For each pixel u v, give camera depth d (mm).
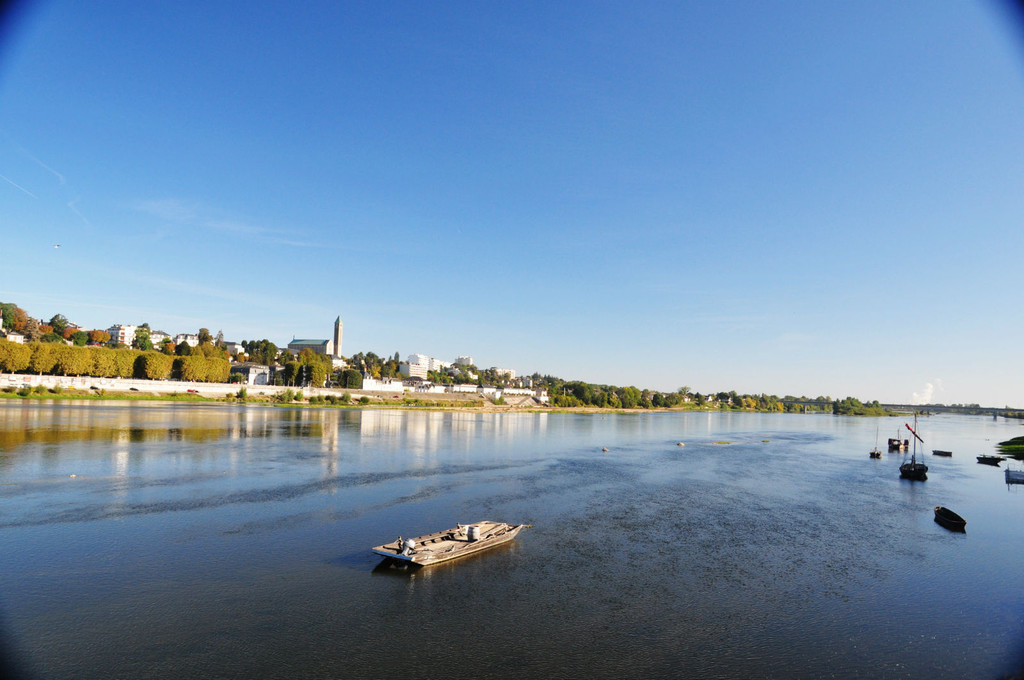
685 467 104250
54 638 32844
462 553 48562
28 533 51219
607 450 129500
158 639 33031
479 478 85938
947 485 90250
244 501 64938
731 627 36594
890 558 50969
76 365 199875
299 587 41062
